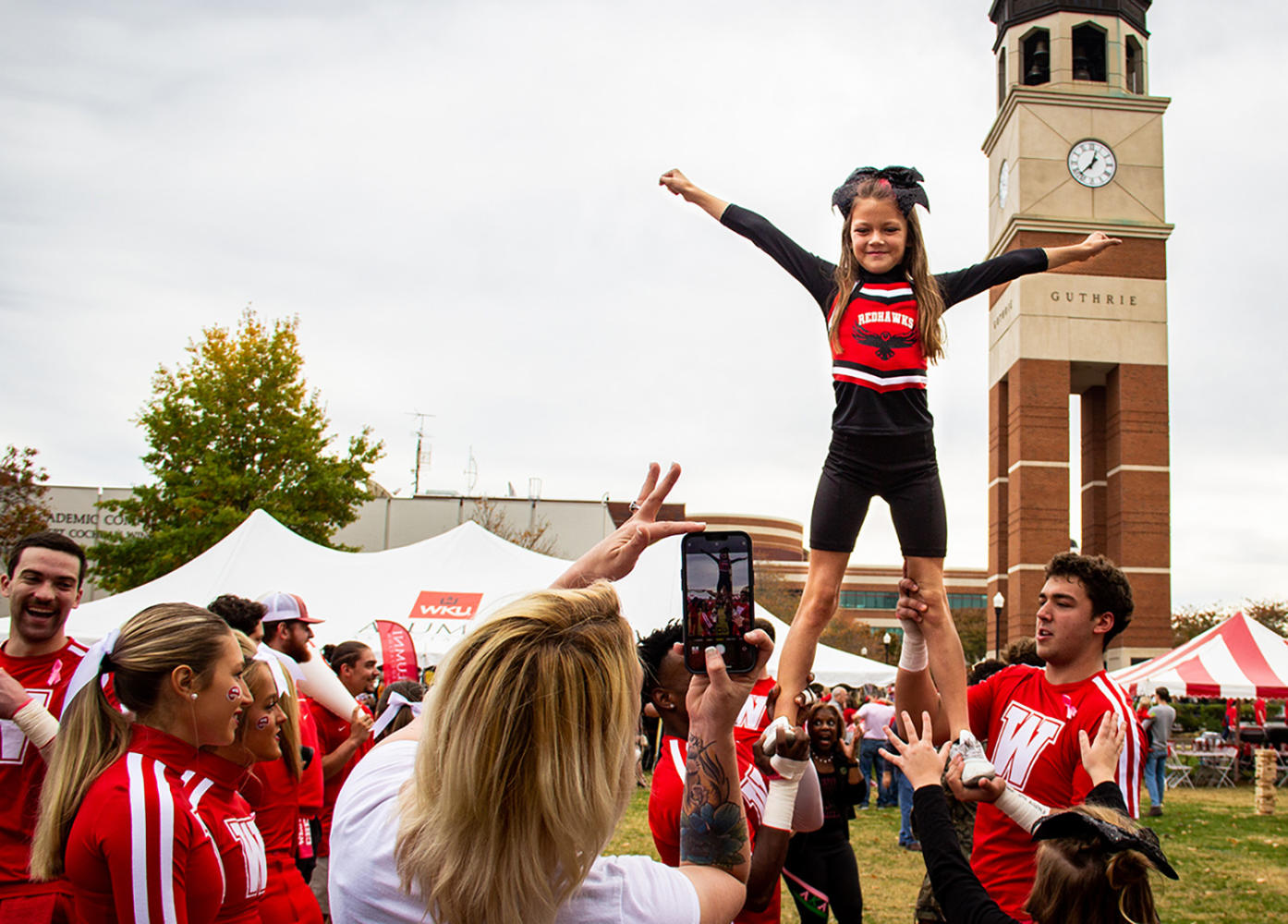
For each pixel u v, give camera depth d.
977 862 3.64
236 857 2.96
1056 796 3.51
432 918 1.50
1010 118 40.47
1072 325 39.41
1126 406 39.25
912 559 3.18
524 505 43.09
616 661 1.61
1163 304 39.50
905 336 3.08
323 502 24.12
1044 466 38.66
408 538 41.38
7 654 4.19
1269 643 20.14
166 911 2.61
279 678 4.14
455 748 1.49
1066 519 38.41
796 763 2.89
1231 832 13.72
